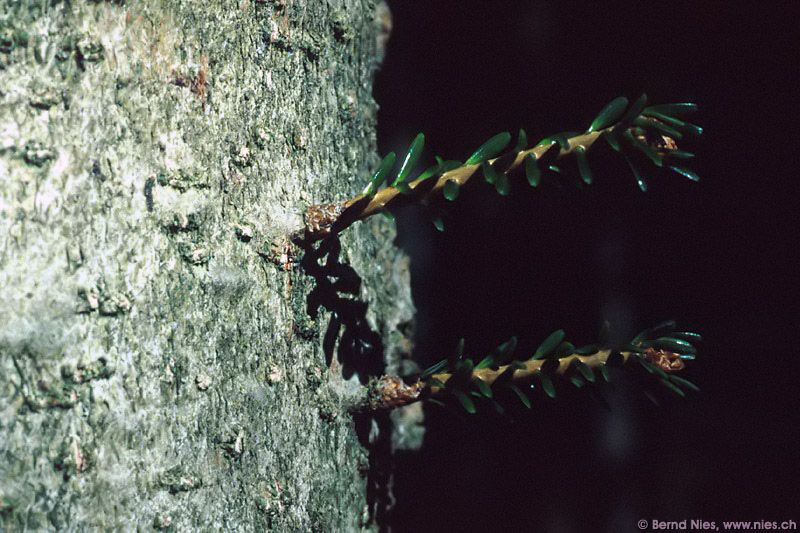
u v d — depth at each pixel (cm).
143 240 70
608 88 104
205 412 72
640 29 108
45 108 68
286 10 75
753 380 120
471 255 95
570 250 106
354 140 80
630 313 112
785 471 116
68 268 68
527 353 98
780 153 117
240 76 73
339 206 75
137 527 70
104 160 69
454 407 78
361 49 81
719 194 117
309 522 76
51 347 68
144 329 70
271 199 74
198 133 72
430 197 74
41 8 68
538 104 98
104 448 69
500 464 98
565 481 105
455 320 93
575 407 108
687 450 118
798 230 118
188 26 71
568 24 101
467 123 93
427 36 90
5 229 67
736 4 110
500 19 96
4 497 67
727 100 116
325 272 77
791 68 114
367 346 80
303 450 76
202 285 72
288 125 75
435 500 92
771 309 120
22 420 67
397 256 86
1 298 67
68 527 68
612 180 110
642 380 76
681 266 117
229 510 72
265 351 74
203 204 72
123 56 70
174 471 71
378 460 81
